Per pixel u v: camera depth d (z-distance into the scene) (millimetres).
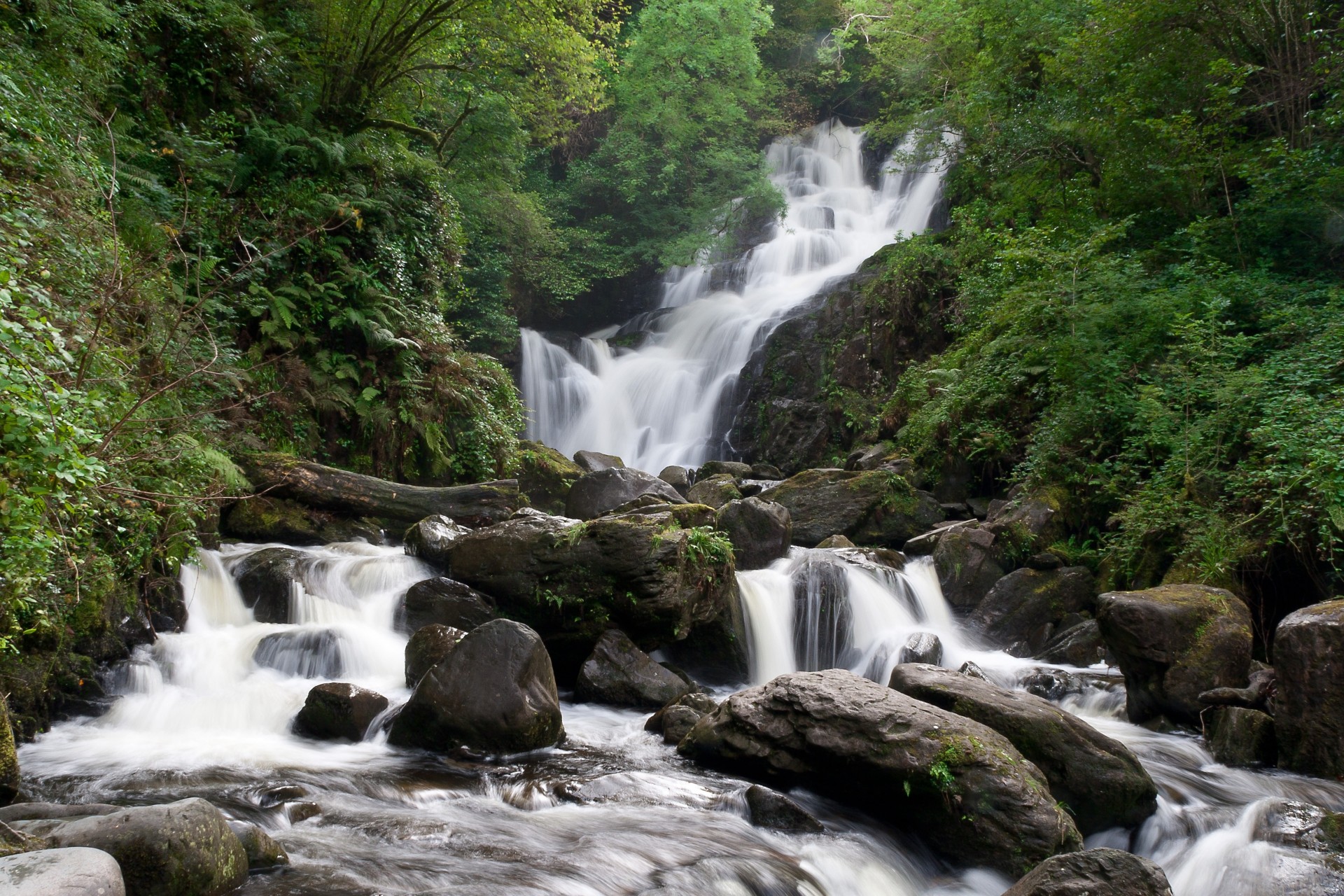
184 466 7695
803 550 11094
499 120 18906
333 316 12539
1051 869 4051
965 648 9711
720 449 19781
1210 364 9664
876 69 25953
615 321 27516
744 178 26938
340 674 7625
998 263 14828
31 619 5723
